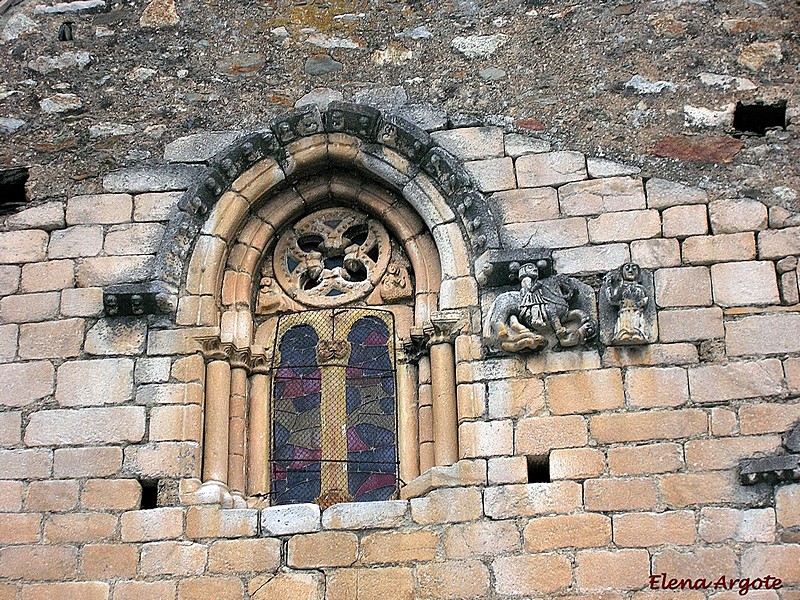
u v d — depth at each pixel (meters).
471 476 9.55
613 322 9.84
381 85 11.02
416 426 10.12
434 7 11.34
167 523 9.56
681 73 10.80
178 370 10.03
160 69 11.24
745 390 9.55
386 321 10.51
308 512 9.56
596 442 9.53
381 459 10.10
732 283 9.91
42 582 9.46
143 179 10.73
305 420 10.25
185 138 10.88
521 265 10.04
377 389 10.31
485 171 10.51
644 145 10.50
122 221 10.59
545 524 9.34
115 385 10.01
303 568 9.40
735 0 11.12
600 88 10.80
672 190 10.28
